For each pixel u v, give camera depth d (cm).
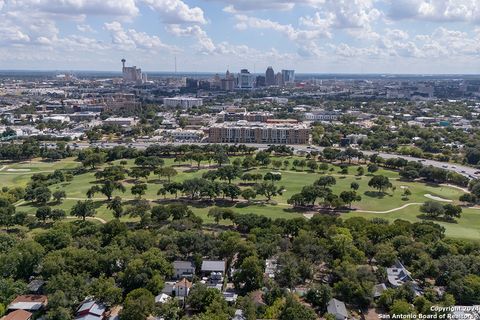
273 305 13625
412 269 16562
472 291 14375
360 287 14688
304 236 18175
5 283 14738
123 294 15112
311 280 16362
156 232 19950
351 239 18375
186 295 14900
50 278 15075
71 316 13800
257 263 15975
